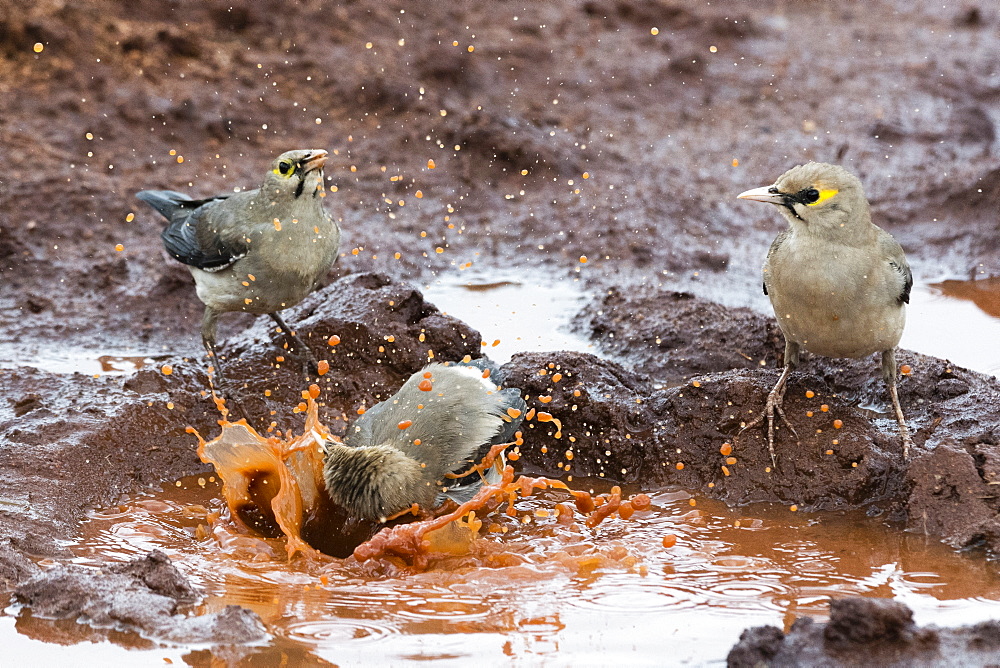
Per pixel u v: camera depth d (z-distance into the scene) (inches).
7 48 853.8
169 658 346.6
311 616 375.6
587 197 812.0
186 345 629.0
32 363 594.6
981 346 621.9
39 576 381.4
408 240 754.2
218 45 909.8
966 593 396.2
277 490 435.2
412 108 887.1
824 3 1250.0
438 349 562.9
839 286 451.2
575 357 535.2
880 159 895.7
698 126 949.2
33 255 697.0
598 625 372.5
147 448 491.5
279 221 516.7
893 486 473.7
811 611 382.9
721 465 485.7
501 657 350.9
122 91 842.8
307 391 504.7
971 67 1084.5
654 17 1122.7
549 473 511.2
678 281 719.1
